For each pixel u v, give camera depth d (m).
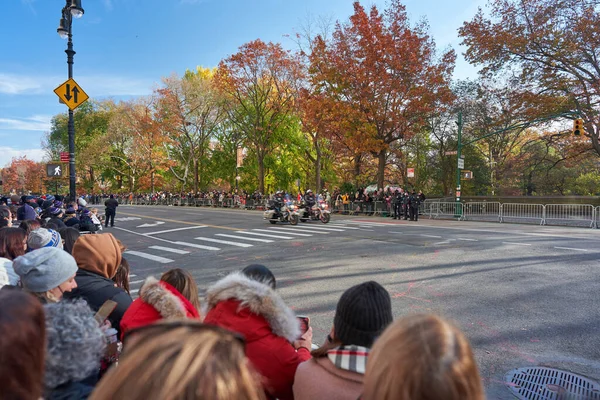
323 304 6.34
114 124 57.56
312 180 43.94
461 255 10.01
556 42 23.80
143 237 16.59
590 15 23.23
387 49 26.38
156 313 2.39
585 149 29.08
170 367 0.76
